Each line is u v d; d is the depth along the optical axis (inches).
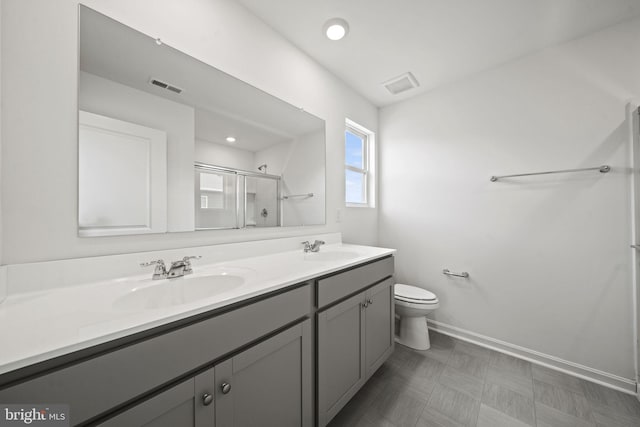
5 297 28.0
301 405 39.2
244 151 55.7
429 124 89.9
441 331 85.7
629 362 56.2
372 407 51.8
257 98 57.7
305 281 41.4
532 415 49.5
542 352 67.1
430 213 89.2
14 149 29.3
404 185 96.0
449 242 84.7
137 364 22.2
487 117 77.0
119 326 21.9
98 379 20.2
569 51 64.2
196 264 45.9
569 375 62.2
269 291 33.7
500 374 62.6
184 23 44.9
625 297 56.9
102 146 36.4
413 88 88.4
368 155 102.8
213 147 50.3
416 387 57.7
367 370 55.7
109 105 37.2
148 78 41.3
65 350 18.8
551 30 60.7
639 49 55.7
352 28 60.7
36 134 30.7
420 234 91.6
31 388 17.6
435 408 51.4
